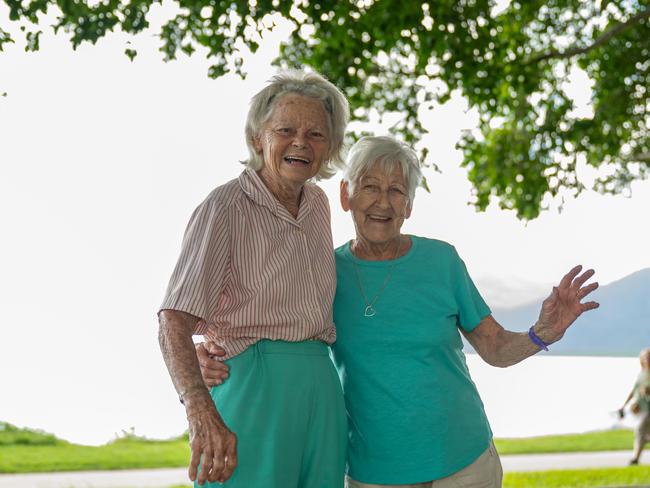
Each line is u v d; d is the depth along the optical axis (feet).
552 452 44.06
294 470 8.61
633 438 50.52
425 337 9.97
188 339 8.23
